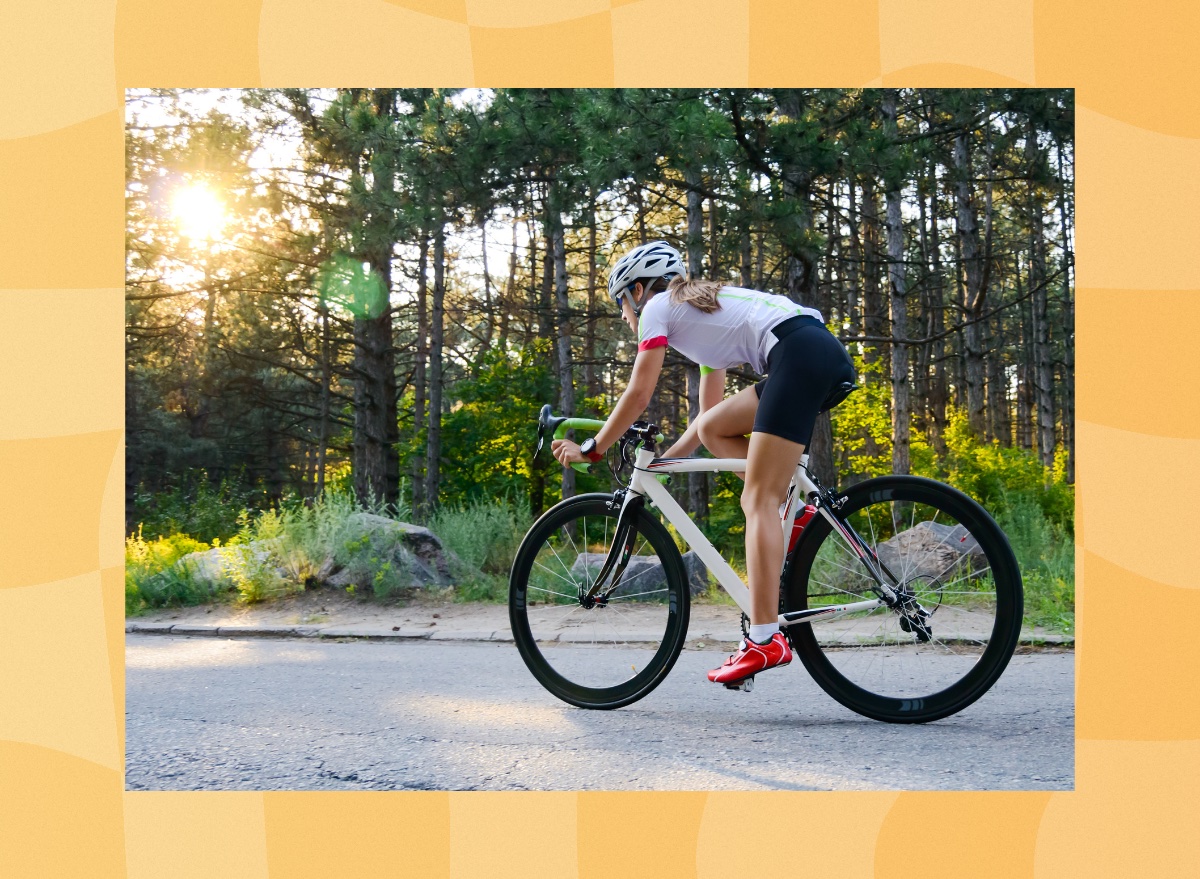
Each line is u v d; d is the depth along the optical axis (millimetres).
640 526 3398
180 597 6645
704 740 2834
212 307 17094
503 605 6539
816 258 9469
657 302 3150
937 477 15867
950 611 3047
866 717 3104
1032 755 2629
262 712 3254
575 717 3172
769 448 2939
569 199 11570
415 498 17594
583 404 19297
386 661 4398
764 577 2963
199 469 26281
